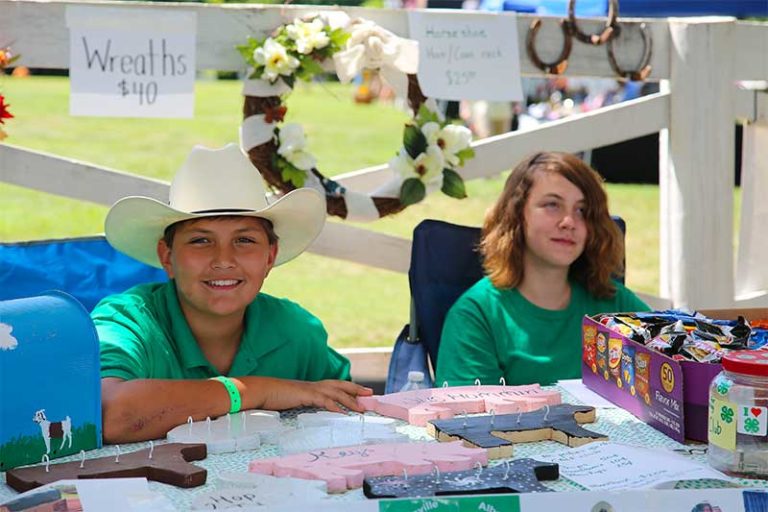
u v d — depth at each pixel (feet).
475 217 32.24
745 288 13.75
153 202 8.13
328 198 11.46
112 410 7.09
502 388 8.30
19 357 6.43
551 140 12.51
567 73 12.31
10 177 11.22
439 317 11.29
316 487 5.91
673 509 5.69
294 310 9.32
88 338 6.84
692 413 6.91
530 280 10.71
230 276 8.32
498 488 5.82
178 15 10.87
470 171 12.37
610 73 12.48
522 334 10.55
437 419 7.39
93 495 5.73
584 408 7.54
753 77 12.76
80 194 11.42
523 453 6.80
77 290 10.74
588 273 10.88
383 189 11.80
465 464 6.31
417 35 11.59
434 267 11.36
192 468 6.20
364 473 6.17
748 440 6.11
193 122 54.08
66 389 6.72
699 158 12.66
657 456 6.46
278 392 7.82
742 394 6.14
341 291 25.36
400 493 5.75
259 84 11.16
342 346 19.93
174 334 8.62
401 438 7.02
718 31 12.47
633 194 35.45
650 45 12.50
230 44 11.21
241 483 6.01
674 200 12.80
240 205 8.44
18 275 10.61
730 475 6.17
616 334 7.84
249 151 11.17
